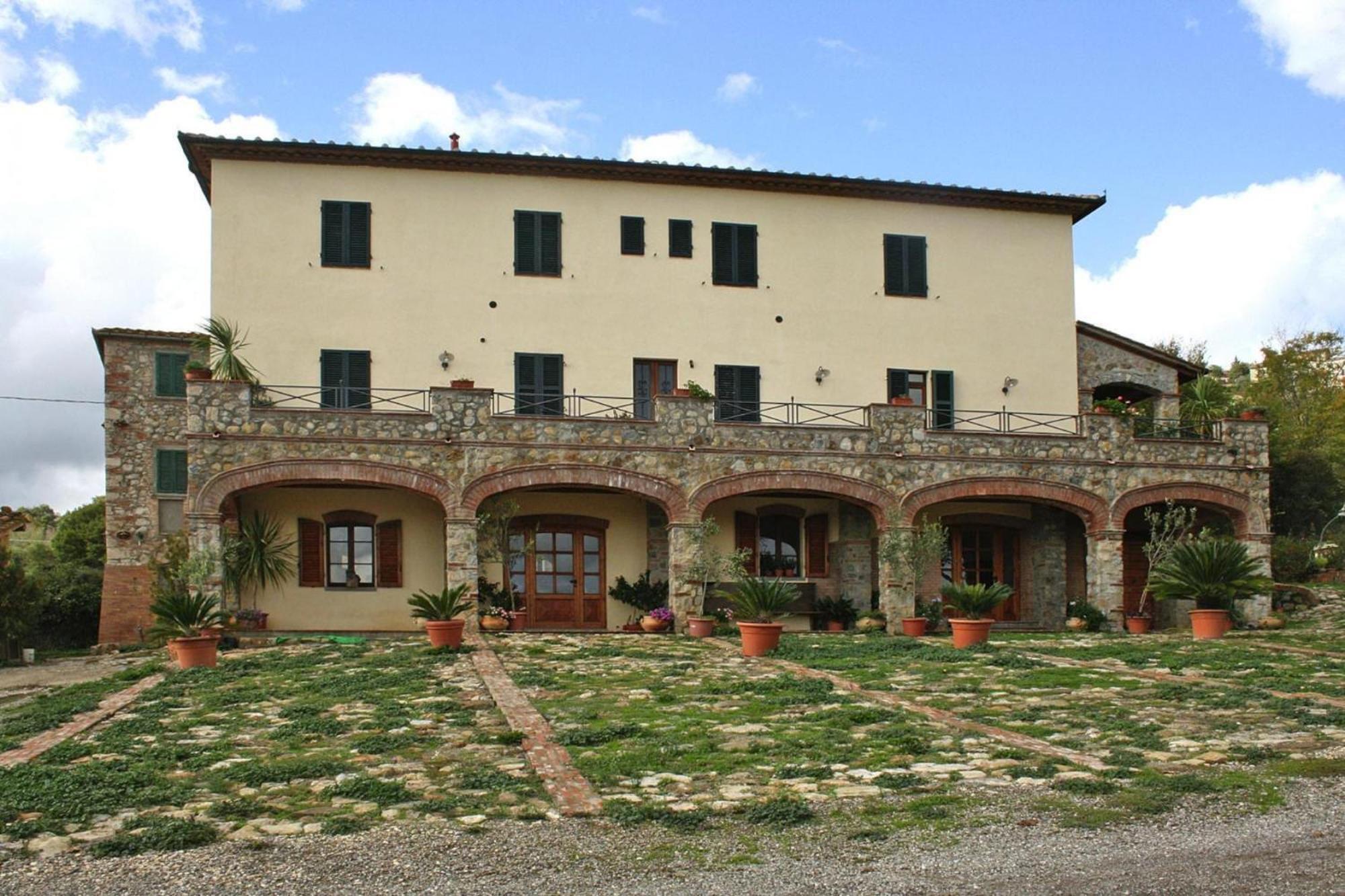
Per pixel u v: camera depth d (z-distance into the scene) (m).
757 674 19.08
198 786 11.61
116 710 16.11
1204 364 50.38
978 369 30.44
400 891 8.46
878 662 20.28
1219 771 11.74
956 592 22.78
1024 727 14.15
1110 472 27.92
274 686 17.91
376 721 14.83
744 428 26.39
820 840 9.61
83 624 31.44
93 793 11.12
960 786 11.31
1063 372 30.98
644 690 17.38
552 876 8.78
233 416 24.23
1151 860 8.93
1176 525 27.14
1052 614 29.72
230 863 9.12
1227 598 25.39
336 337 27.20
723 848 9.44
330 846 9.54
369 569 27.08
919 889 8.37
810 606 28.64
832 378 29.53
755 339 29.25
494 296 28.03
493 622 25.03
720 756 12.73
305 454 24.44
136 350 30.23
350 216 27.58
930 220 30.66
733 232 29.42
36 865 9.13
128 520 29.69
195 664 20.30
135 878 8.79
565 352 28.23
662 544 27.94
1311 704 15.40
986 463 27.36
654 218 29.05
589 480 25.55
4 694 19.39
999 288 30.84
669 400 26.09
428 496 25.23
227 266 26.92
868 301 29.98
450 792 11.24
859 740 13.48
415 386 27.44
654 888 8.49
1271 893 8.16
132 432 29.95
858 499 26.75
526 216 28.39
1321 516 37.66
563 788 11.35
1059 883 8.45
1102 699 16.20
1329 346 50.69
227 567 24.80
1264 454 28.80
